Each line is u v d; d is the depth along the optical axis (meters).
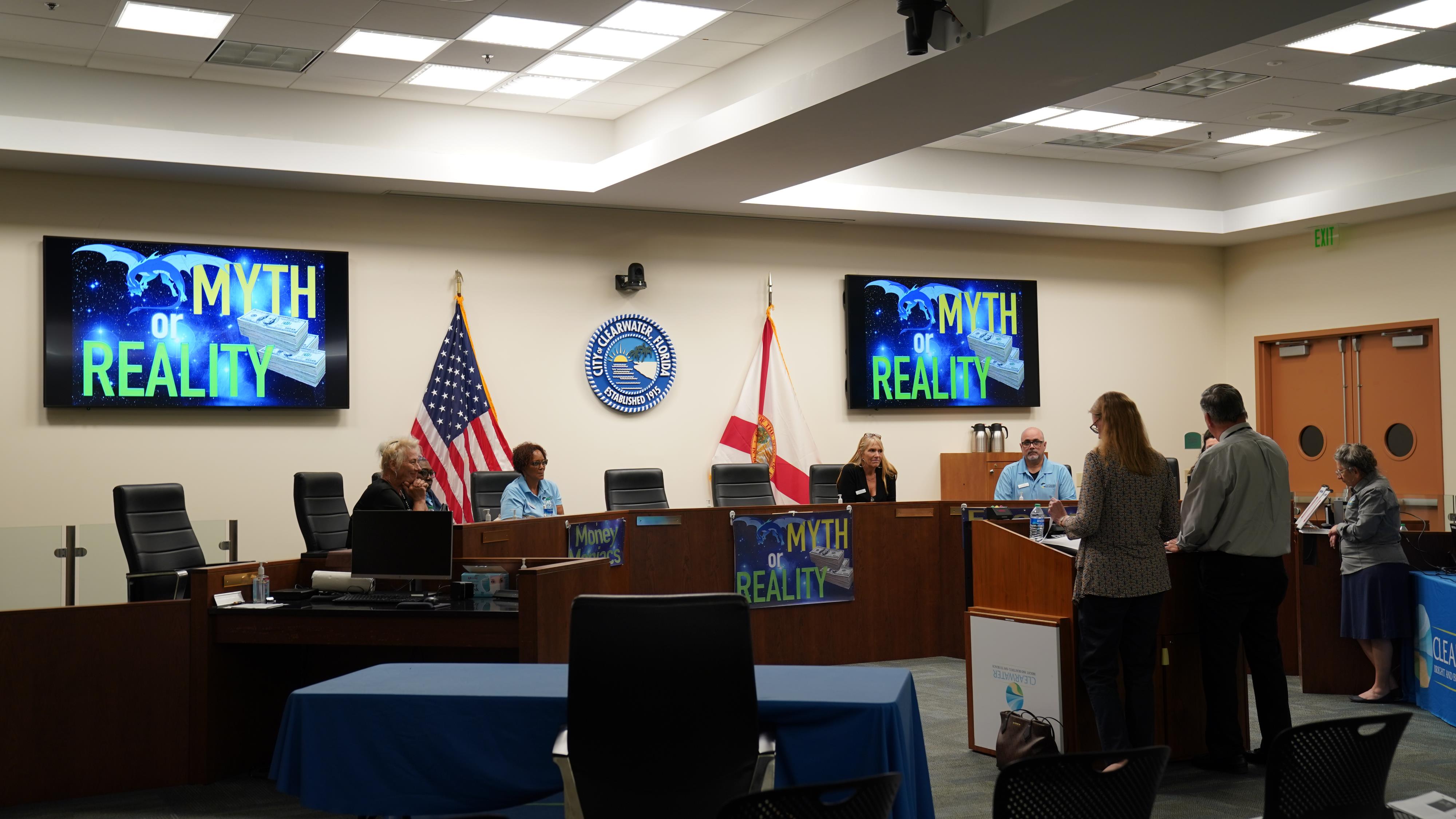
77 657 5.07
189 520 6.23
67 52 7.55
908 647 8.05
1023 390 11.47
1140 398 12.13
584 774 2.94
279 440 8.84
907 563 8.07
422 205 9.34
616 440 9.96
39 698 5.00
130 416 8.38
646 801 2.91
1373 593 6.43
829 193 9.98
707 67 8.08
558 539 6.55
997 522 6.40
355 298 9.11
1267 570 4.98
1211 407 5.12
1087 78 6.56
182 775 5.20
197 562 6.16
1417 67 8.20
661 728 2.89
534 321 9.68
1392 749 2.78
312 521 6.99
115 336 8.27
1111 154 10.80
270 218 8.84
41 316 8.17
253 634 5.17
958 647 8.07
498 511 7.94
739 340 10.45
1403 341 10.86
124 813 4.80
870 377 10.83
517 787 3.29
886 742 3.11
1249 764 5.21
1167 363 12.28
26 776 4.95
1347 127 9.89
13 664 4.97
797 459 10.34
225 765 5.30
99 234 8.31
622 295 10.01
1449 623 5.92
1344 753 2.72
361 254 9.13
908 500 11.06
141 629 5.17
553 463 9.71
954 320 11.20
